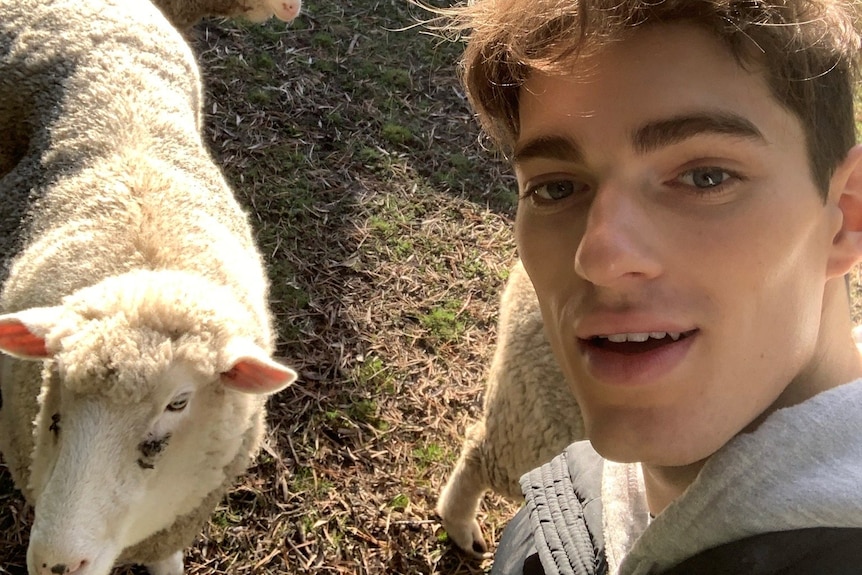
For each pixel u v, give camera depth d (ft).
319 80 6.70
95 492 2.29
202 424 2.70
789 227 0.96
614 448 1.04
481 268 5.58
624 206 0.98
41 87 3.79
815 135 1.00
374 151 6.22
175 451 2.63
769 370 1.01
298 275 5.04
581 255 0.98
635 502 1.54
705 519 1.05
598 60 0.97
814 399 1.02
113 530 2.41
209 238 3.22
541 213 1.14
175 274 2.80
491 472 3.26
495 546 3.93
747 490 1.00
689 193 0.97
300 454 4.07
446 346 4.95
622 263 0.94
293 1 6.30
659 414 1.02
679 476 1.21
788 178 0.96
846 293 1.17
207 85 6.15
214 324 2.63
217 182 3.76
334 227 5.46
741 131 0.93
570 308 1.08
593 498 1.81
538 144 1.09
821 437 0.97
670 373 0.99
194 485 2.85
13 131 3.92
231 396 2.77
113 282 2.64
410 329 4.98
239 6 6.15
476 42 1.24
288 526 3.76
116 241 2.93
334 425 4.26
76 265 2.87
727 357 0.99
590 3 0.96
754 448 1.01
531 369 2.85
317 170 5.84
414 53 7.52
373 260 5.35
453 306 5.24
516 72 1.11
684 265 0.96
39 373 2.77
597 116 0.98
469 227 5.89
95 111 3.55
